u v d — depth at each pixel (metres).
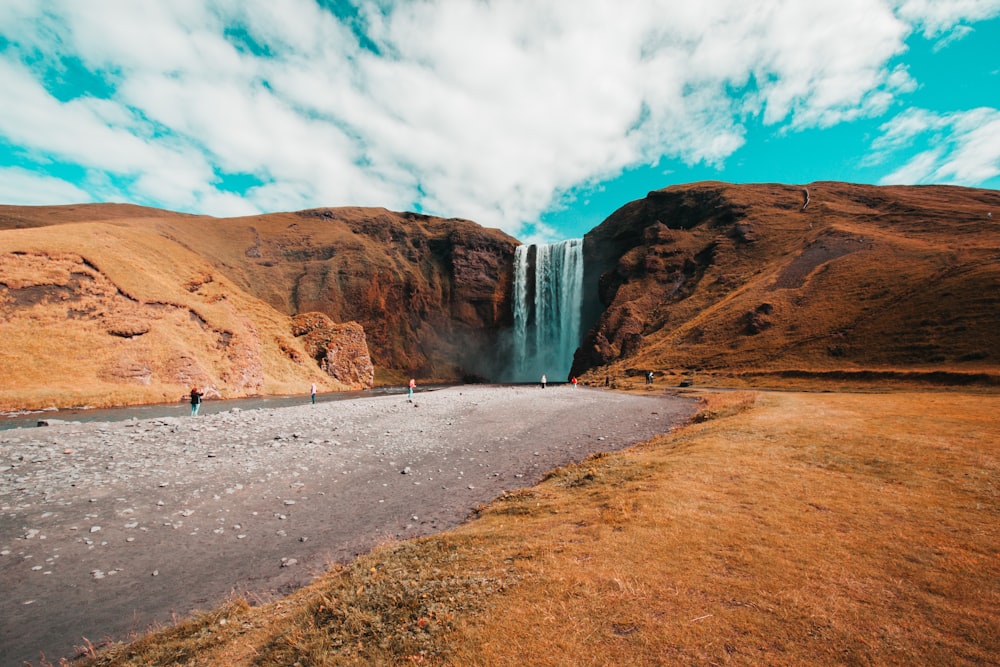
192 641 6.09
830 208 116.12
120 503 13.53
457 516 12.23
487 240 168.00
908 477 10.74
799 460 12.67
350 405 40.94
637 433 25.09
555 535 7.93
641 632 4.77
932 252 73.31
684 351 79.31
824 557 6.52
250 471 17.00
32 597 8.51
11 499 13.76
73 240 61.81
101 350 51.28
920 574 5.97
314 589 7.67
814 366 55.88
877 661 4.18
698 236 129.50
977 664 4.10
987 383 37.84
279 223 157.62
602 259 148.88
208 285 82.19
